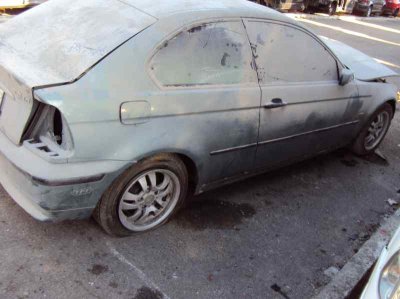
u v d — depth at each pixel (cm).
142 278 279
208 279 289
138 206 301
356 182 459
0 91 288
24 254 281
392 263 207
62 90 248
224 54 316
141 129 273
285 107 360
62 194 254
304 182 438
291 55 370
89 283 268
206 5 319
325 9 2058
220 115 312
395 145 573
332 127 430
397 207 426
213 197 379
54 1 348
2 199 327
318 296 293
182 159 311
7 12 858
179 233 326
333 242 355
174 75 288
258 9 352
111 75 263
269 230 353
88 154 256
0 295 249
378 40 1525
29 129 266
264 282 298
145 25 285
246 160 354
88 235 306
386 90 489
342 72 411
